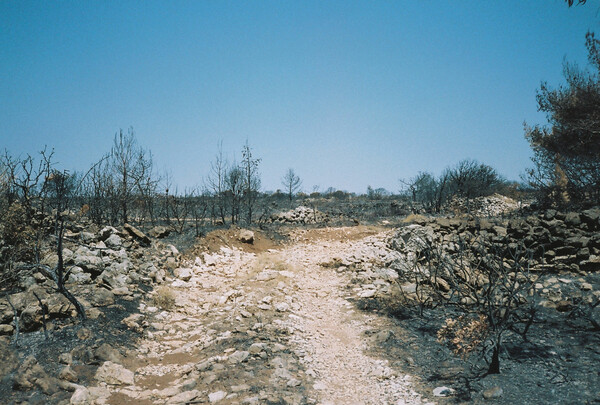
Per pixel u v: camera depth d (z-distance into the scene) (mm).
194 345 7262
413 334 7359
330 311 9148
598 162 16172
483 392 5121
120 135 16828
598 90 16000
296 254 15820
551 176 17969
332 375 6094
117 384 5641
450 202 29469
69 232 11617
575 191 16828
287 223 22781
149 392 5480
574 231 10102
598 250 9383
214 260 13500
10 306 6883
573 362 5691
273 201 38781
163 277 11117
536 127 18641
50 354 5949
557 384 5188
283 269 12672
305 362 6445
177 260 12719
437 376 5820
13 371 5395
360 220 24703
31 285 7938
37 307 6645
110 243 11602
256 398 5176
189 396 5285
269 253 16031
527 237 10195
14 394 4996
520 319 6770
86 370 5816
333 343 7406
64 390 5230
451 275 7680
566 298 7887
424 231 12914
